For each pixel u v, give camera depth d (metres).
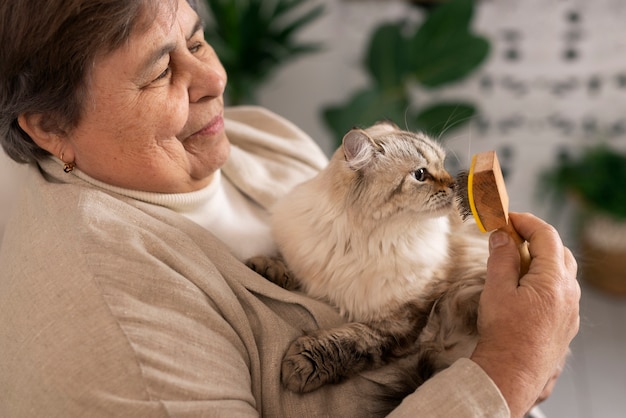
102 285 0.85
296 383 1.00
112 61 0.92
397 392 1.07
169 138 1.03
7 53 0.92
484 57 2.50
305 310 1.11
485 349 0.88
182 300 0.91
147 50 0.94
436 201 1.22
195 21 1.07
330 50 3.11
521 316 0.87
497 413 0.81
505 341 0.87
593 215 2.68
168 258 0.96
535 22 2.86
